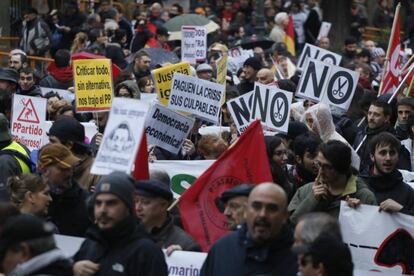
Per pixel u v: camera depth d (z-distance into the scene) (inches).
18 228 310.0
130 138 389.1
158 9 1221.1
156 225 405.7
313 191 432.8
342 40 1510.8
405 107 605.9
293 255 350.3
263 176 426.0
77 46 1042.7
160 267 359.6
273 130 585.6
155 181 403.5
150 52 895.1
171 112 545.0
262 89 576.7
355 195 436.5
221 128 624.4
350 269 309.7
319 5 1491.1
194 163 510.9
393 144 466.0
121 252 358.6
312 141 482.6
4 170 511.8
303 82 658.2
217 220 428.1
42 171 432.8
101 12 1205.1
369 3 1641.2
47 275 309.1
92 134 663.8
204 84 585.6
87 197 438.0
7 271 311.7
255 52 1006.4
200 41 916.6
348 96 653.9
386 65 722.8
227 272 354.9
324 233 313.1
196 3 1486.2
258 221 347.6
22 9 1296.8
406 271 433.1
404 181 518.3
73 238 411.2
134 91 641.6
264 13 1322.6
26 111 649.6
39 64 1117.1
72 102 812.6
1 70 713.6
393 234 433.1
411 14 1473.9
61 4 1349.7
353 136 650.8
